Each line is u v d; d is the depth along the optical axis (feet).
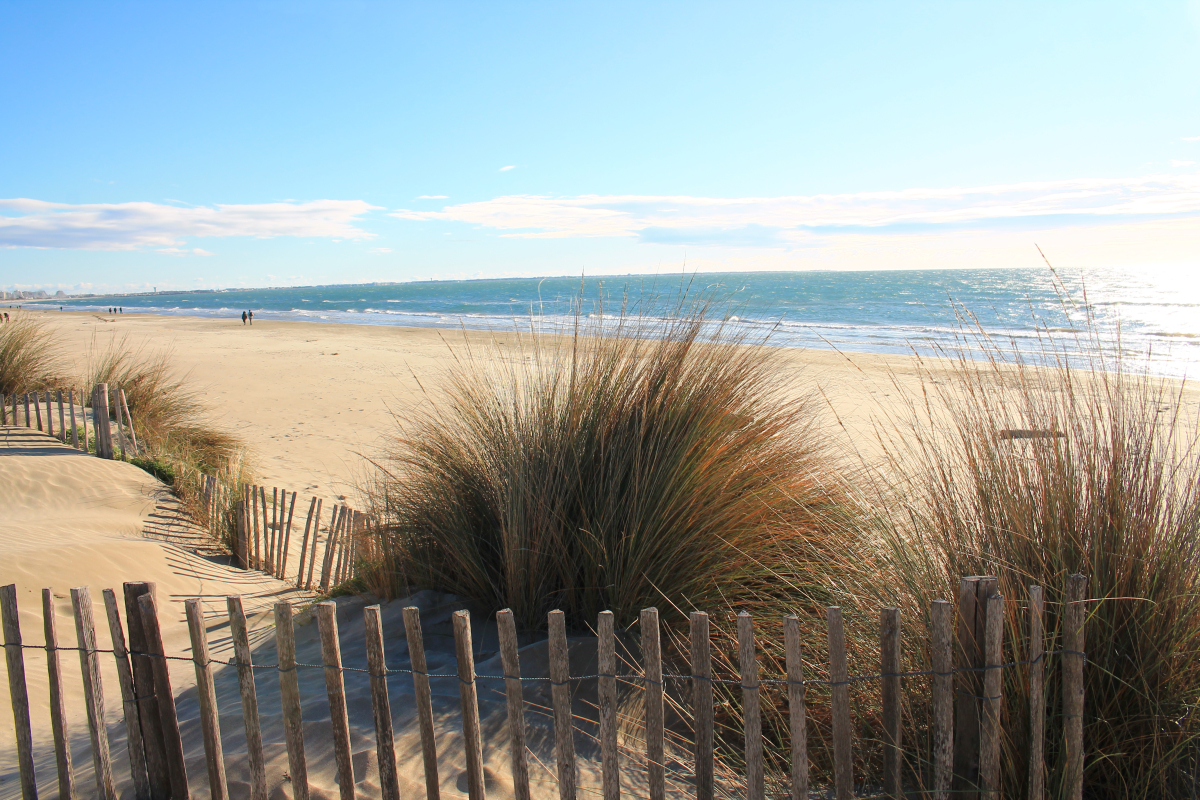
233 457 28.27
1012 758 6.52
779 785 7.80
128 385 31.22
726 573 10.27
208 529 21.18
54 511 20.04
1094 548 7.02
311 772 7.79
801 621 9.32
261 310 236.22
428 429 13.85
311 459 30.63
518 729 6.49
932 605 5.88
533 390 12.42
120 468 23.75
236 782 7.68
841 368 49.85
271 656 11.82
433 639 11.04
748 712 5.93
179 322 148.05
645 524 10.32
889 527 8.58
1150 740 6.73
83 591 7.34
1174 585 6.86
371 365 64.03
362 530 14.29
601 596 10.48
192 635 6.98
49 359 35.96
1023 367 8.71
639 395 11.59
